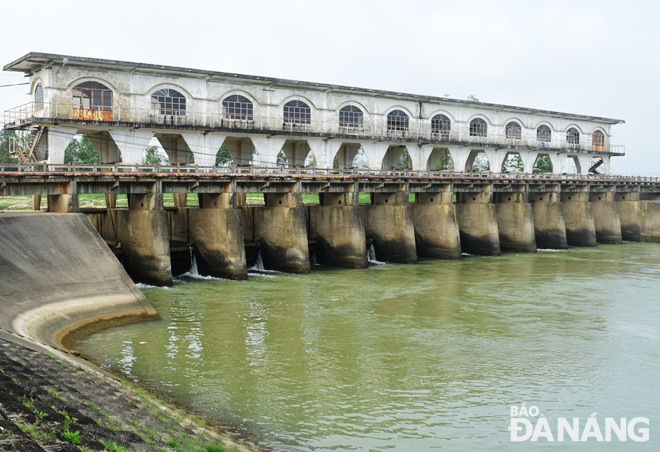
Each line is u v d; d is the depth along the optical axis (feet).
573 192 216.74
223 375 69.31
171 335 85.10
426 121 206.80
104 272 92.22
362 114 191.83
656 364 76.07
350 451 51.70
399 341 84.99
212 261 135.54
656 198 250.98
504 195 198.39
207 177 128.47
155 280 120.78
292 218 143.33
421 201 180.04
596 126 259.19
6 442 29.68
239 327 90.84
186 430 49.14
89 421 39.34
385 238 167.63
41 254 87.04
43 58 132.87
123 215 129.18
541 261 169.78
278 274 142.20
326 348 80.94
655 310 105.70
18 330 67.46
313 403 61.82
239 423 56.49
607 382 69.72
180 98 156.56
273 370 71.51
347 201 155.02
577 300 114.21
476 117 219.61
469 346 83.05
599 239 226.38
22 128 146.20
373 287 126.00
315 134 179.63
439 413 60.18
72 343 77.77
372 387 66.74
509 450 52.85
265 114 171.01
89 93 142.51
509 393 65.87
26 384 43.68
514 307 107.65
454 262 166.91
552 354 79.87
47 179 108.78
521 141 233.96
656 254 187.21
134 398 53.31
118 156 158.10
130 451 36.76
